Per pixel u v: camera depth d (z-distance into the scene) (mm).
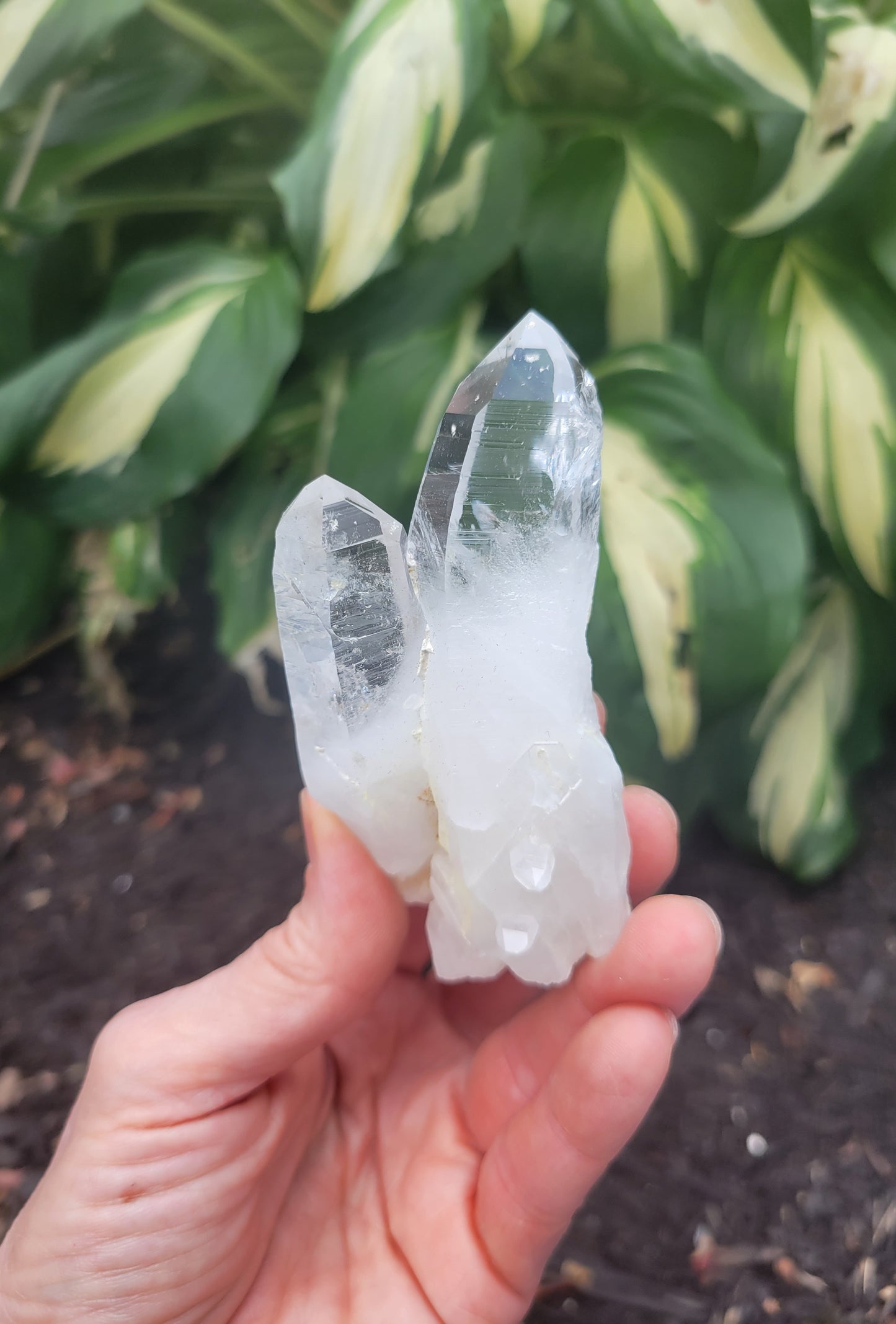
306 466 250
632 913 145
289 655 139
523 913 138
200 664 310
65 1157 140
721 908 247
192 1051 137
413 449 213
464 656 138
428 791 142
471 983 188
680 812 241
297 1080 158
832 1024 226
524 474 134
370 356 225
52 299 263
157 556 263
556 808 137
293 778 278
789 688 253
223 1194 142
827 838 246
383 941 144
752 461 194
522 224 219
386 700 140
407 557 138
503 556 137
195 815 269
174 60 252
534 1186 148
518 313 245
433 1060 181
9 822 269
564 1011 156
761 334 220
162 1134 137
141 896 250
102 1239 137
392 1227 165
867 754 268
